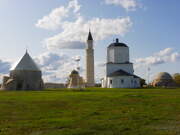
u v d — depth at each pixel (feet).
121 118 62.80
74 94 138.41
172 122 57.41
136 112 71.87
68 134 47.75
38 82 260.01
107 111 74.38
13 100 102.73
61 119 61.87
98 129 51.39
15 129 52.60
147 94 132.87
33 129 52.31
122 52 315.99
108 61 319.47
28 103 92.73
